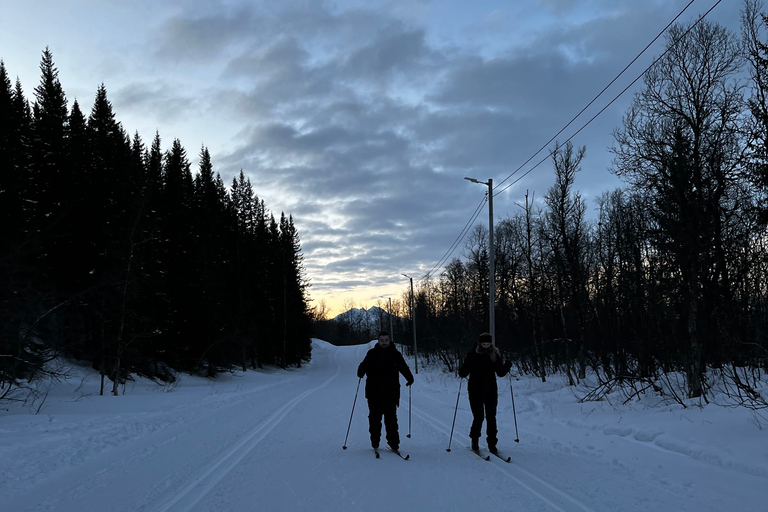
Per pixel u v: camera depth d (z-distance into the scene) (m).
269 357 49.03
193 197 39.06
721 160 12.70
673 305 12.29
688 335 11.46
